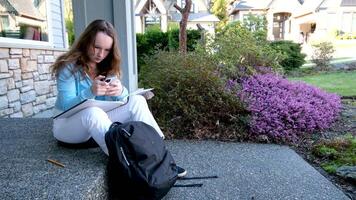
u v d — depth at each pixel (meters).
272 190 2.07
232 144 3.14
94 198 1.58
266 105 3.57
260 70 4.97
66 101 1.89
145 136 1.73
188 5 7.02
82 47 1.96
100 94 1.87
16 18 4.48
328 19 19.50
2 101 3.79
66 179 1.61
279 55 5.73
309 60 11.40
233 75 4.37
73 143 2.07
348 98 5.65
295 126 3.41
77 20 3.42
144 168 1.66
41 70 4.92
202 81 3.65
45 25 5.34
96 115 1.82
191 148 2.96
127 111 2.00
